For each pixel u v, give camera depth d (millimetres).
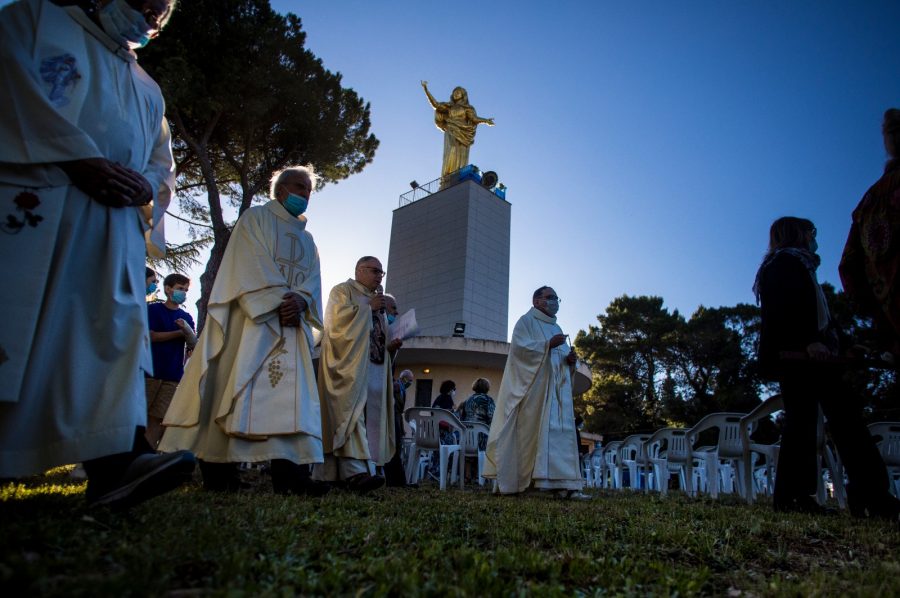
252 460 4277
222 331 4543
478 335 25469
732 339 42781
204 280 15781
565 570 2447
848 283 4203
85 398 2426
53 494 3252
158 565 1844
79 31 2662
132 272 2674
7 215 2326
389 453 6762
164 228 3217
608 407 42594
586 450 30156
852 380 27844
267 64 17312
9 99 2369
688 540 3252
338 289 6266
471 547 2742
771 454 7551
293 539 2473
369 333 6082
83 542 2018
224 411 4336
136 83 2904
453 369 23531
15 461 2270
